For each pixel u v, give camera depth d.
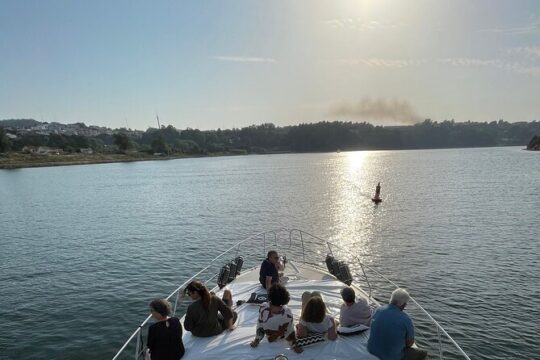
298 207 50.03
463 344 15.05
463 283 21.39
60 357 15.02
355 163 162.50
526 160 142.75
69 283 23.17
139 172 140.75
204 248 30.38
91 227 40.78
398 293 7.93
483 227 35.06
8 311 19.23
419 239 31.33
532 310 17.92
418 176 91.62
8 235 37.91
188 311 8.80
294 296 11.31
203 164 190.88
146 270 25.33
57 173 145.38
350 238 32.41
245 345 8.46
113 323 17.75
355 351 8.11
